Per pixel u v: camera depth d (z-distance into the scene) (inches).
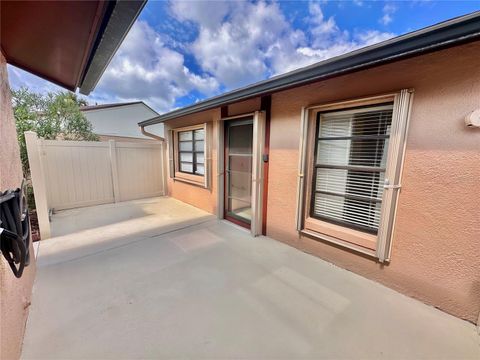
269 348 65.3
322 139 117.6
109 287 94.2
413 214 85.5
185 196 248.5
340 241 110.0
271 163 141.9
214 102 152.8
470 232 73.7
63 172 216.8
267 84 114.1
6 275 55.7
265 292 91.5
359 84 96.5
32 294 88.6
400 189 87.8
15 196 54.7
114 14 53.7
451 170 75.7
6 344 52.7
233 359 61.7
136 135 543.8
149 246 135.9
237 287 94.7
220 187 188.5
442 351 64.7
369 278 101.2
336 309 81.8
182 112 190.4
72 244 138.3
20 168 93.5
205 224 178.1
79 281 98.4
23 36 64.7
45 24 58.8
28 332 69.8
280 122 133.3
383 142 95.9
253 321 75.7
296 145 126.1
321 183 121.1
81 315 77.7
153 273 105.4
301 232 128.2
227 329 72.2
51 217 194.9
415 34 66.6
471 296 74.9
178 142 256.5
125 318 76.5
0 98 66.4
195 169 231.8
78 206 228.1
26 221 64.6
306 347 65.7
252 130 159.0
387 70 87.5
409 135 83.8
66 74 94.3
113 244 138.7
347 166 108.1
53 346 65.0
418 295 86.9
